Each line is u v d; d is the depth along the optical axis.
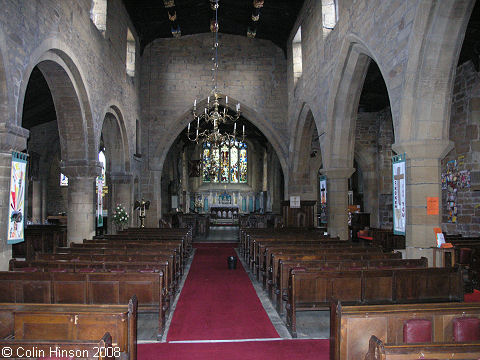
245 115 21.84
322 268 6.48
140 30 19.62
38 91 16.77
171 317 6.93
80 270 6.26
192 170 34.84
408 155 7.91
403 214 8.21
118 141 17.16
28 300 5.79
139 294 5.89
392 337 3.96
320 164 21.75
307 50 16.62
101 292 5.88
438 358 2.93
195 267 12.51
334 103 13.05
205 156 36.69
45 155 24.14
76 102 11.41
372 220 21.06
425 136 7.80
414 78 7.76
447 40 7.42
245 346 5.48
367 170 21.33
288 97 20.89
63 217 22.78
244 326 6.38
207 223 23.25
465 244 8.93
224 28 20.59
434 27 7.34
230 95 21.06
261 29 20.16
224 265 12.91
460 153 13.41
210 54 21.22
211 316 6.97
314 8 15.38
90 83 12.07
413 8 7.76
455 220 13.62
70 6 10.38
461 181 13.32
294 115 19.34
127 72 18.52
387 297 6.11
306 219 17.78
